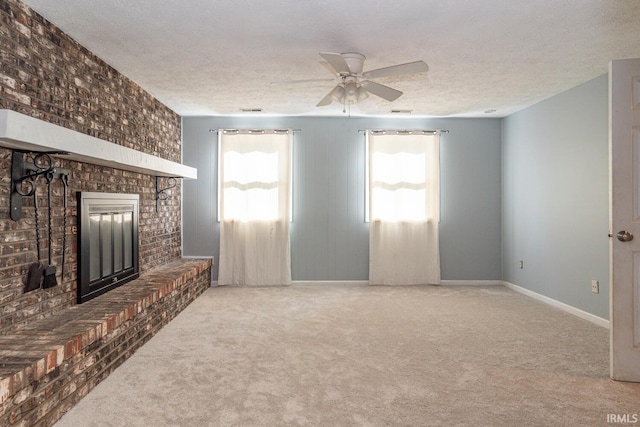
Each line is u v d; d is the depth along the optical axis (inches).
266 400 99.7
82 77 129.3
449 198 245.8
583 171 173.3
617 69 109.2
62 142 94.6
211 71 155.9
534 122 210.8
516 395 102.2
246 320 168.6
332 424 89.0
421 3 104.1
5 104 94.9
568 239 183.5
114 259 149.6
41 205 108.3
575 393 103.2
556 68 153.7
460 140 245.9
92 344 105.2
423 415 92.6
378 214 241.3
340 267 244.2
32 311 105.4
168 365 121.0
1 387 71.3
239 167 238.1
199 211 242.4
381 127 245.0
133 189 170.1
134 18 111.5
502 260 245.4
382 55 139.6
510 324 163.2
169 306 165.2
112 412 93.9
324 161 243.8
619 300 109.8
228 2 103.3
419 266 242.2
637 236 108.7
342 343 140.4
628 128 108.9
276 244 239.0
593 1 103.3
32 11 105.0
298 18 112.3
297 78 165.5
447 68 153.6
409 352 131.8
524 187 220.7
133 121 169.9
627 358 109.8
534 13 109.8
